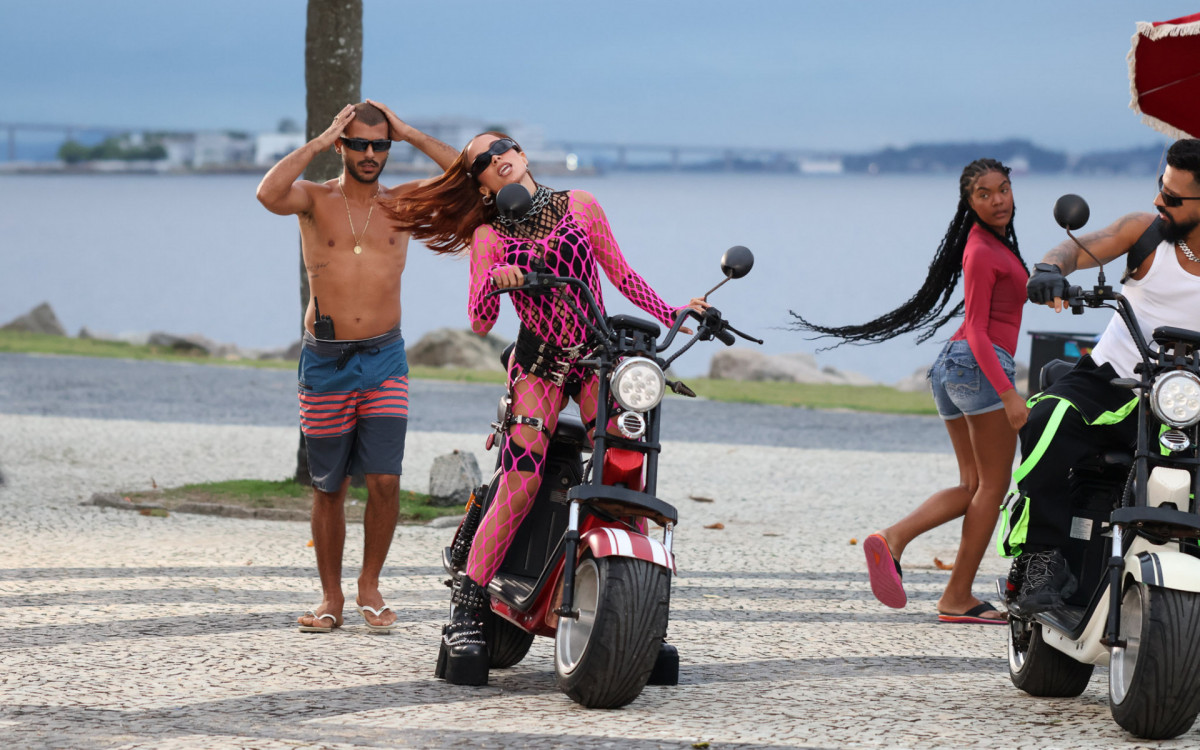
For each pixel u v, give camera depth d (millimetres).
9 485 19219
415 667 9852
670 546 8602
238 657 9922
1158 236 9102
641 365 8227
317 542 11141
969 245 12219
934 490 21453
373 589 11266
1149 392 8180
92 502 17844
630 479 8570
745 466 23875
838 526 17953
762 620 12039
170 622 11109
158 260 157250
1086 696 9500
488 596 9633
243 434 26359
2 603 11633
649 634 8289
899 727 8266
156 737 7738
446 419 30047
